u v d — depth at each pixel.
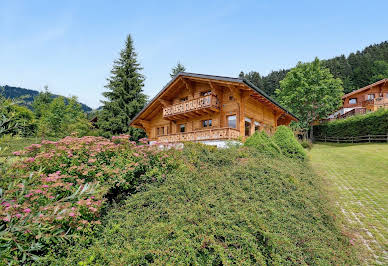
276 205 5.09
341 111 37.75
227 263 3.18
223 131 13.30
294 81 32.03
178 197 4.96
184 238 3.57
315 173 9.59
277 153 10.18
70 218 3.64
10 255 2.89
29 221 2.64
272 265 3.35
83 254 3.39
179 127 18.62
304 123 31.67
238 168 6.89
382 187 8.33
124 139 6.49
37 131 18.75
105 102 25.98
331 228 4.95
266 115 18.11
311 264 3.62
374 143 22.25
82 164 5.00
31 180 2.97
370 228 5.46
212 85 14.58
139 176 6.16
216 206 4.57
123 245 3.62
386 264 4.16
